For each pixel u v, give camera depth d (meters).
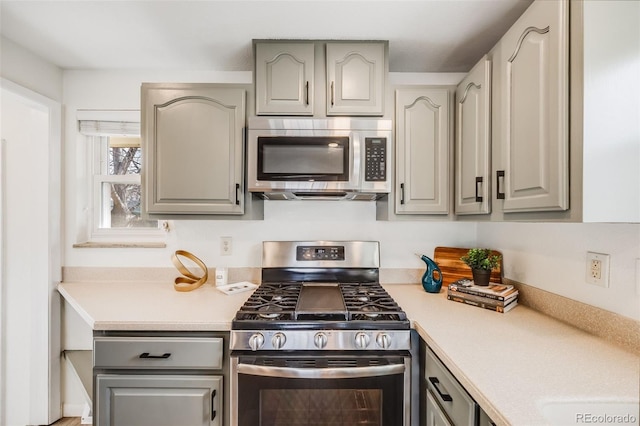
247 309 1.37
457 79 1.99
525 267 1.54
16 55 1.67
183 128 1.61
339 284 1.85
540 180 0.99
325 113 1.63
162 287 1.87
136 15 1.43
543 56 0.98
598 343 1.08
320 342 1.24
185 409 1.28
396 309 1.38
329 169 1.54
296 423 1.23
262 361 1.23
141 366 1.28
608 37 0.85
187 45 1.69
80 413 1.99
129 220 2.11
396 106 1.64
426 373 1.21
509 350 1.03
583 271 1.21
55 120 1.91
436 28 1.52
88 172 2.06
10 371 1.90
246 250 1.99
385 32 1.56
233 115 1.61
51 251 1.91
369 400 1.24
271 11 1.40
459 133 1.58
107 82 1.98
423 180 1.65
